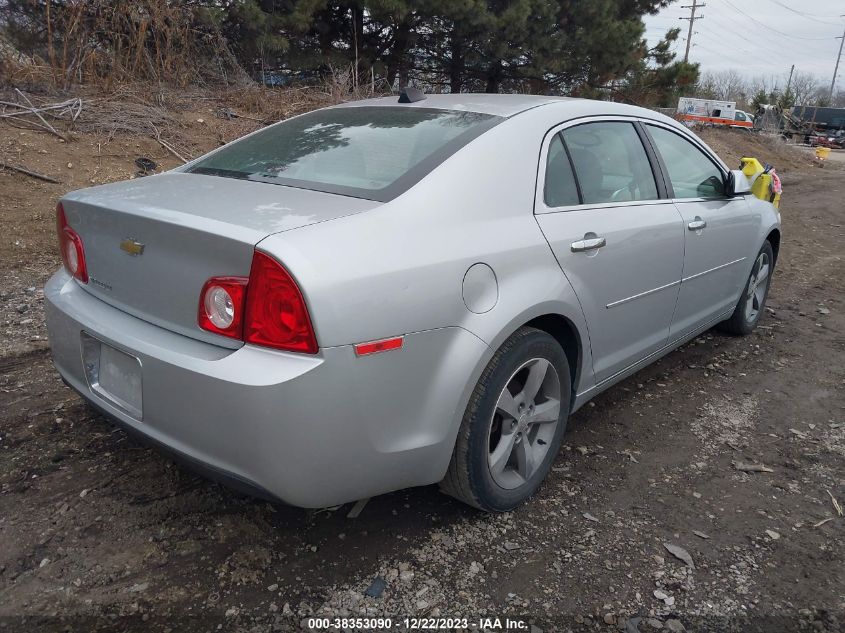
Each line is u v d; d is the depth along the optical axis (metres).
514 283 2.50
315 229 2.07
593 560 2.47
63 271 2.82
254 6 11.76
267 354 1.99
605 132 3.29
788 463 3.22
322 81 12.86
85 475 2.86
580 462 3.16
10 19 10.34
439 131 2.74
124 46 10.42
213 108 10.09
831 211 12.50
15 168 6.78
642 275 3.26
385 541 2.53
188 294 2.15
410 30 13.96
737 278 4.44
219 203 2.30
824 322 5.46
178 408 2.11
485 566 2.42
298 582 2.31
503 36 13.98
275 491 2.04
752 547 2.58
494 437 2.68
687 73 17.27
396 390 2.16
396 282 2.12
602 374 3.19
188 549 2.44
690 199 3.80
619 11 16.38
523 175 2.71
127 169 7.56
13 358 3.95
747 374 4.30
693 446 3.35
